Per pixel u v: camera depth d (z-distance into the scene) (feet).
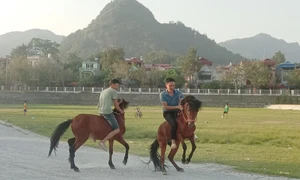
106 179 39.34
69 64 449.48
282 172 44.04
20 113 170.81
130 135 85.81
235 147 68.39
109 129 45.29
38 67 370.12
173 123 43.09
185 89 325.62
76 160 52.13
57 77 372.79
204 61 444.55
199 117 158.81
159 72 370.32
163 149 44.19
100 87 360.69
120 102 47.50
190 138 43.45
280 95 299.38
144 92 318.86
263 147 68.64
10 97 323.78
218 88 356.79
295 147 69.56
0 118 138.62
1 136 82.43
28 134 88.22
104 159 53.16
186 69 395.55
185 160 45.09
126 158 47.34
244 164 50.06
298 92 303.68
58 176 40.52
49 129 98.99
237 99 302.45
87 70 425.69
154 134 86.58
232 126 108.17
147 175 41.96
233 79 354.54
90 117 45.37
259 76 349.41
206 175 42.24
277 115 179.11
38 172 42.42
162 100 43.91
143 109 234.79
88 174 41.98
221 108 272.31
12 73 361.92
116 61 420.77
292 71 387.34
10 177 39.29
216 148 66.80
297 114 188.85
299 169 47.01
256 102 299.38
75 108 230.07
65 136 84.74
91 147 66.69
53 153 57.72
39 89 340.18
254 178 40.65
